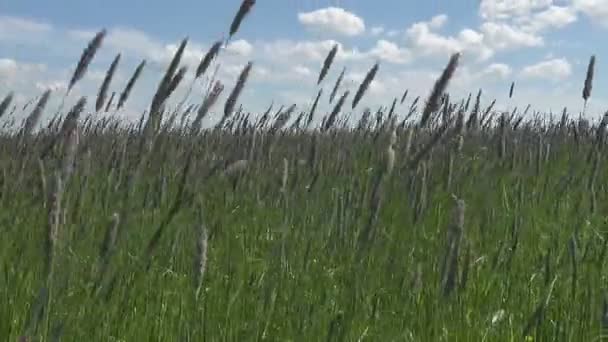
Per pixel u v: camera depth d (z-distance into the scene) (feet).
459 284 12.12
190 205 10.71
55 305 10.73
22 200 17.88
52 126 18.45
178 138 19.03
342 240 15.33
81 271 13.48
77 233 14.26
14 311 12.12
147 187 16.90
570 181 20.48
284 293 13.53
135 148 18.02
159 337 11.84
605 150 21.13
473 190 18.66
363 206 15.11
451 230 11.10
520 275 15.11
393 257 14.26
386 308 13.50
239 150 19.15
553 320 12.87
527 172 23.18
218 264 15.76
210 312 12.14
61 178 10.23
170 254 14.16
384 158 12.16
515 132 30.48
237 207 18.26
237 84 16.51
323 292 13.19
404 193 15.40
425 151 12.39
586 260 13.65
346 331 10.64
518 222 15.81
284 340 11.82
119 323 11.97
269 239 17.89
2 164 19.08
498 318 13.08
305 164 20.31
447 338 12.12
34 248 14.48
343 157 22.43
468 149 22.98
